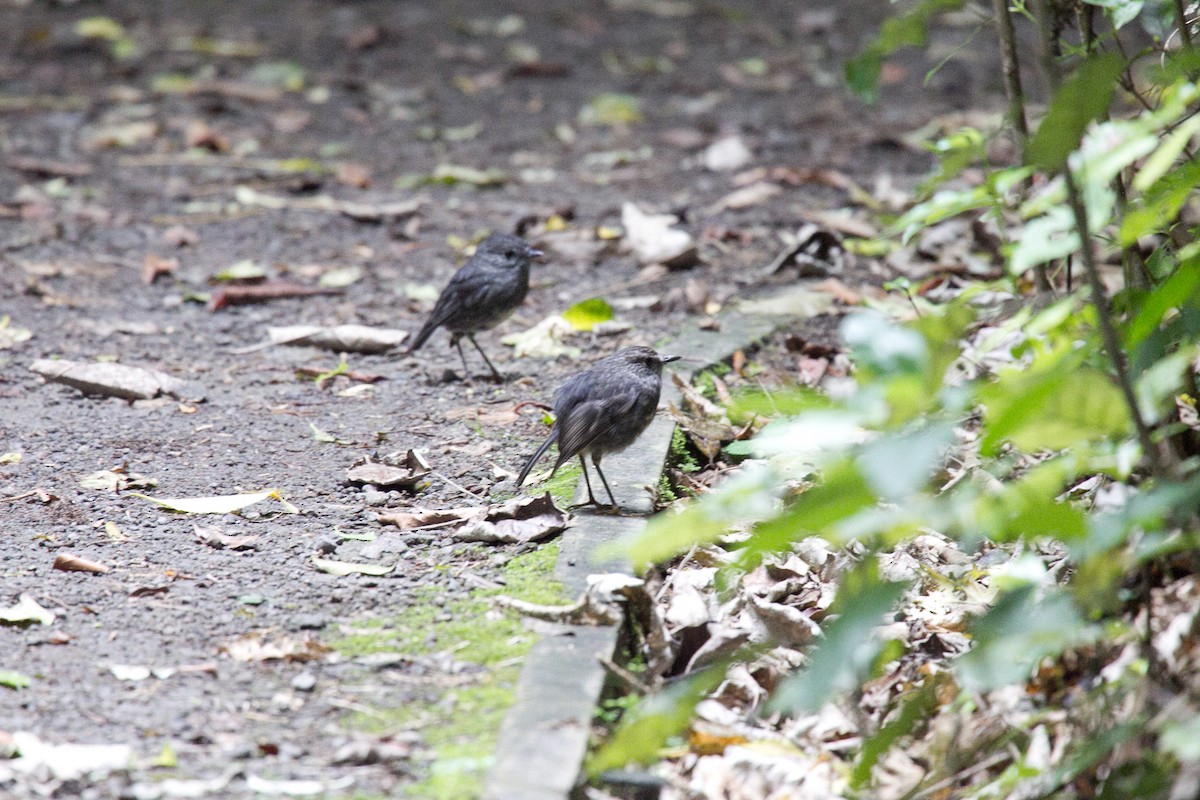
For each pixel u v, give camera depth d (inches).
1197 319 288.8
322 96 1011.3
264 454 466.3
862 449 218.8
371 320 612.7
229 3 1291.8
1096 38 366.3
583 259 690.8
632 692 331.3
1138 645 303.1
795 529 225.5
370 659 328.5
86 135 902.4
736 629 360.2
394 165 856.9
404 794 274.7
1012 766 292.7
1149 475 334.6
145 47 1122.7
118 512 415.8
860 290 628.1
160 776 280.4
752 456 469.7
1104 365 306.0
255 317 617.3
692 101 1003.3
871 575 256.8
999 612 264.5
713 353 549.6
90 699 310.5
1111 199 285.0
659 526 224.1
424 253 702.5
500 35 1203.2
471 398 524.7
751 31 1230.3
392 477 437.1
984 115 919.7
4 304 623.8
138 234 725.3
